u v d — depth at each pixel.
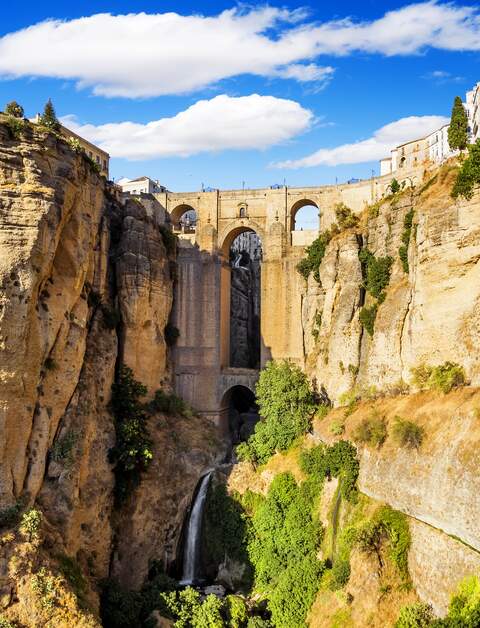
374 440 55.53
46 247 50.69
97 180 65.81
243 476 69.81
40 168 51.03
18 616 42.66
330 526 57.78
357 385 68.12
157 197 94.88
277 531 61.97
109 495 60.69
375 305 67.44
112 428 63.19
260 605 57.59
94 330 65.44
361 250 72.44
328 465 59.25
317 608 51.72
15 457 48.44
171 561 65.38
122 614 52.31
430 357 54.97
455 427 46.88
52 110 65.88
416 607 43.00
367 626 45.88
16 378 48.06
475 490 41.66
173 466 69.94
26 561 44.59
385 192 82.88
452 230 52.81
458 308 52.44
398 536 48.09
